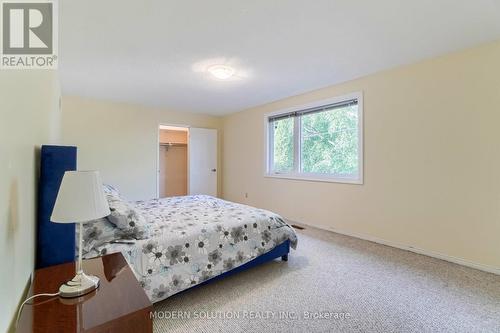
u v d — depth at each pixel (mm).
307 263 2586
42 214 1391
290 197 4465
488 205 2398
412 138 2914
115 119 4785
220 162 6250
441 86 2689
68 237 1445
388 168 3135
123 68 3076
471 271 2393
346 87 3578
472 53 2488
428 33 2254
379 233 3230
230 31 2230
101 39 2354
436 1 1813
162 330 1604
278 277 2285
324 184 3896
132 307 1000
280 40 2393
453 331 1579
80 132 4453
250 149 5352
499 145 2332
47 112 1901
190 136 5746
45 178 1394
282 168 4711
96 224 1702
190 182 5766
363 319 1704
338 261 2633
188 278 1893
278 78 3441
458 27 2152
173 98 4516
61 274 1253
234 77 3412
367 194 3352
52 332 855
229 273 2207
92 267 1341
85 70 3135
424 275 2311
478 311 1773
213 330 1609
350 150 3621
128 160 4926
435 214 2744
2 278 834
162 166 6598
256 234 2369
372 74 3271
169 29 2189
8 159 895
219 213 2553
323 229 3865
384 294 1998
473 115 2480
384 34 2277
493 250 2369
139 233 1814
